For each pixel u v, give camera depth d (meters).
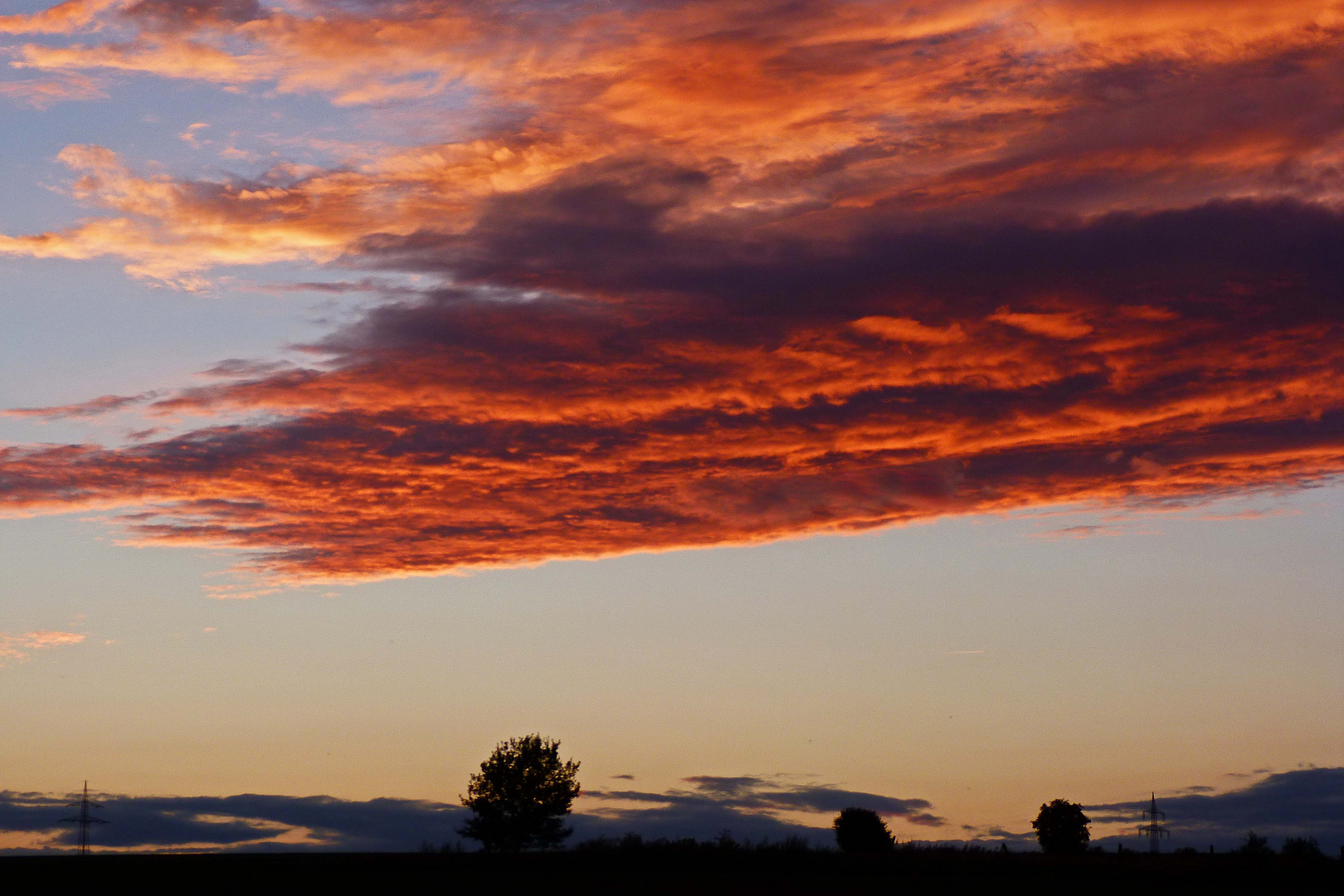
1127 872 60.12
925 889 53.38
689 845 70.44
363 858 71.69
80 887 53.97
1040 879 57.16
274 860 70.50
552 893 51.78
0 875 59.94
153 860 71.50
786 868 62.94
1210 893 52.59
